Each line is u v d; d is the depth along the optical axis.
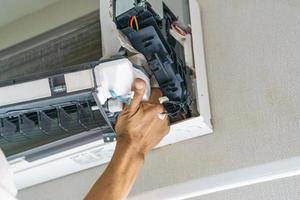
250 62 1.55
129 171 1.21
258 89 1.50
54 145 1.53
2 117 1.39
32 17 2.25
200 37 1.62
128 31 1.27
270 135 1.43
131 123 1.25
